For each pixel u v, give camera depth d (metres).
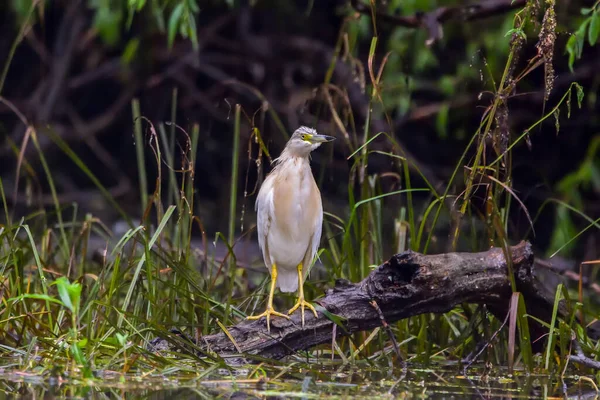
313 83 21.22
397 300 8.50
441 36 12.45
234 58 22.11
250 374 8.06
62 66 22.03
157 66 22.48
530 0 8.84
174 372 8.07
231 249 9.70
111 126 23.67
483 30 16.95
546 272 13.35
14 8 19.27
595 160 17.73
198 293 9.15
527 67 9.20
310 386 7.82
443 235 17.25
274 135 21.03
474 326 9.84
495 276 8.71
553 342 9.23
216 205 22.72
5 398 6.91
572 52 10.88
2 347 8.40
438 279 8.48
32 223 17.86
